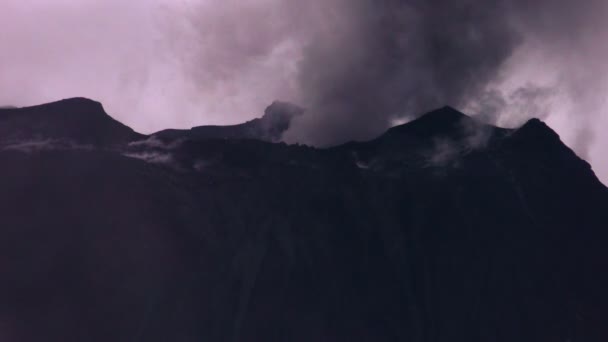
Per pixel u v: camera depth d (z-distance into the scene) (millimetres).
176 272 114938
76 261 111688
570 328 118688
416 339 119250
